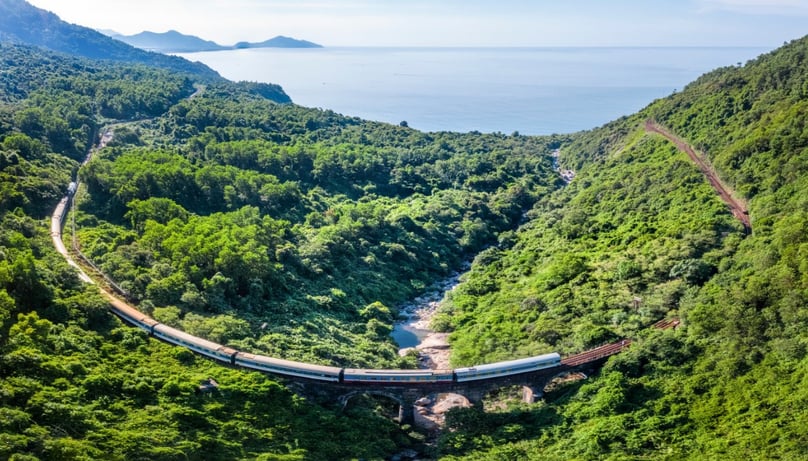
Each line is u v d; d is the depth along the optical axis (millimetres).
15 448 66625
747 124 174250
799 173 132750
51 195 158625
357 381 104375
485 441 96625
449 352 136625
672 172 177500
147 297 122062
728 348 95812
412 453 97312
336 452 90250
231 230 156125
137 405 87688
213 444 83562
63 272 115375
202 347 106750
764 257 108375
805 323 90688
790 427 76375
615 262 141625
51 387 82250
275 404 97375
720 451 78062
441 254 199500
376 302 157000
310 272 160000
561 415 97938
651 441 84625
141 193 166750
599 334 112938
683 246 131125
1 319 90062
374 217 198625
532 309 137375
